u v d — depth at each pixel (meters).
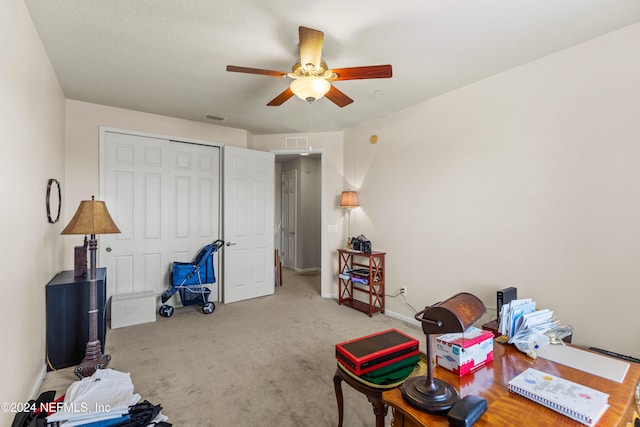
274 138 4.92
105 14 1.95
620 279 2.09
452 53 2.41
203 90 3.15
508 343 1.52
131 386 1.55
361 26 2.06
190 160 4.25
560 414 0.95
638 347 2.02
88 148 3.53
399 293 3.74
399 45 2.29
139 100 3.45
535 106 2.51
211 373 2.43
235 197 4.44
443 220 3.24
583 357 1.37
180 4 1.84
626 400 1.02
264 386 2.25
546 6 1.85
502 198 2.74
